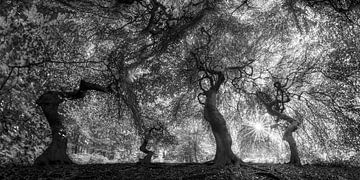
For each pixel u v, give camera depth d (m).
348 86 20.36
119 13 16.62
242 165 14.63
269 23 20.91
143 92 21.20
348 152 20.95
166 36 19.31
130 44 18.77
